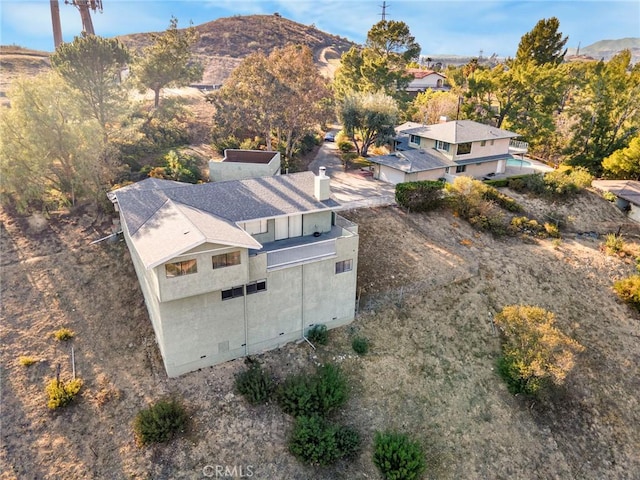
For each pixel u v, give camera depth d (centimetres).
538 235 3828
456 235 3584
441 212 3812
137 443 1900
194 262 1867
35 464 1802
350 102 5069
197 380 2162
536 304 3069
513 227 3803
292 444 1962
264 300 2231
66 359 2208
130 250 2655
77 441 1892
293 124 4578
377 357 2459
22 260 2662
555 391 2534
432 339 2642
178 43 4903
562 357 2361
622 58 6216
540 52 7862
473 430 2255
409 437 2148
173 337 2052
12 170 2883
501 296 3045
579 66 7562
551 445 2300
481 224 3700
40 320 2364
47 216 3025
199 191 2442
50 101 3058
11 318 2344
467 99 6394
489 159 4800
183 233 1925
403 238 3356
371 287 2845
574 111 5888
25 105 2977
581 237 3950
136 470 1822
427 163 4394
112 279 2634
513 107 6112
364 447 2066
